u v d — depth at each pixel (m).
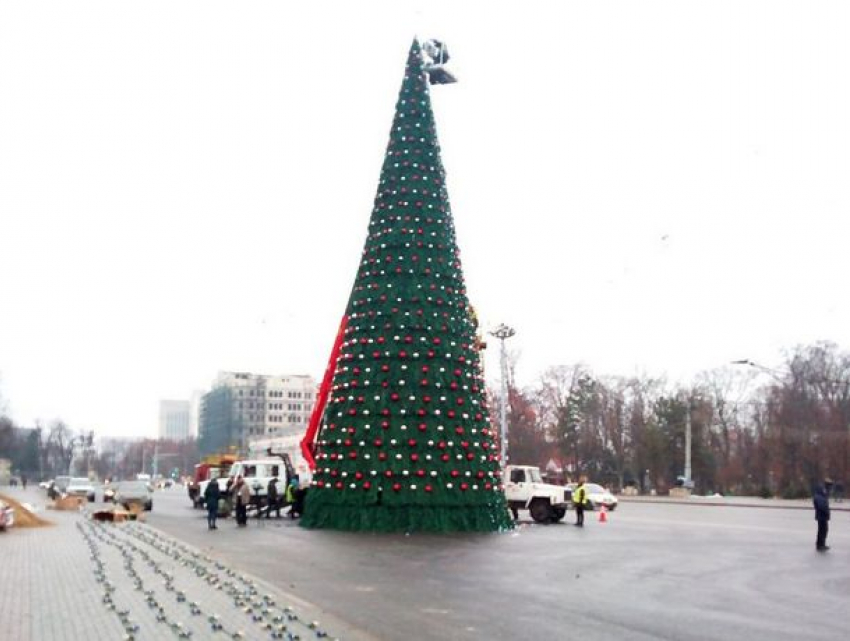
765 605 13.46
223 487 42.91
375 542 24.03
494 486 28.97
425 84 32.22
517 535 26.88
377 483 27.72
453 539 25.11
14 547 21.73
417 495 27.48
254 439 96.81
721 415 88.19
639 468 86.50
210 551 21.30
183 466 174.88
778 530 30.61
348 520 27.83
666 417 85.00
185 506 53.62
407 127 31.50
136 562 18.52
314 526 28.83
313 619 11.67
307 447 35.09
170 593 14.04
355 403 28.78
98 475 192.62
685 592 14.80
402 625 11.52
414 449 27.86
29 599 13.25
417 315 29.16
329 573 17.06
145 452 180.75
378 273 29.95
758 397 83.81
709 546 23.67
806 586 15.73
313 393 151.00
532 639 10.66
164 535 26.30
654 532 29.16
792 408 72.75
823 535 22.92
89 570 17.05
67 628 10.91
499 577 16.58
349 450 28.42
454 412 28.53
